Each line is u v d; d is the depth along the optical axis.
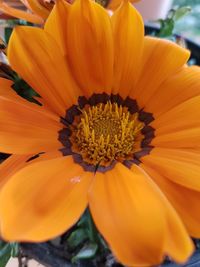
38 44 0.05
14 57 0.05
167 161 0.05
